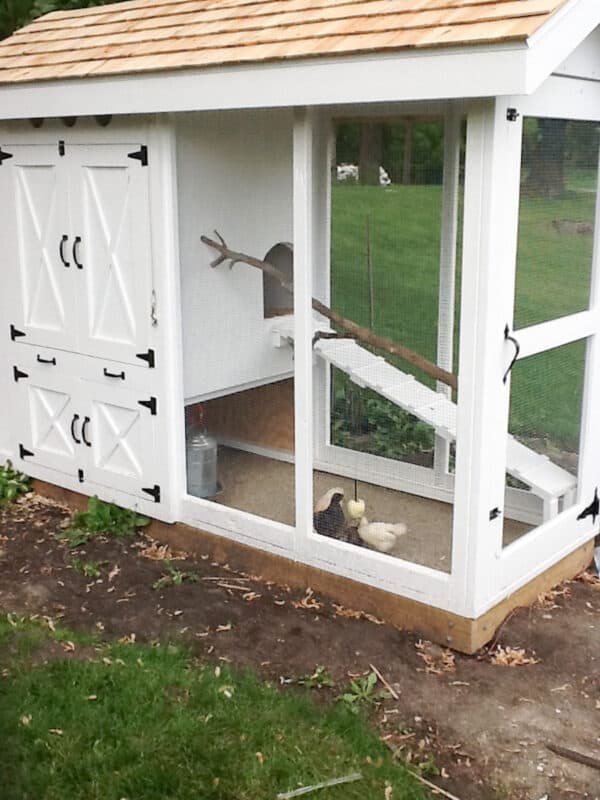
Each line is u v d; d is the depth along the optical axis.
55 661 3.07
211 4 3.84
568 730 2.80
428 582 3.23
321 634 3.29
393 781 2.55
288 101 3.04
